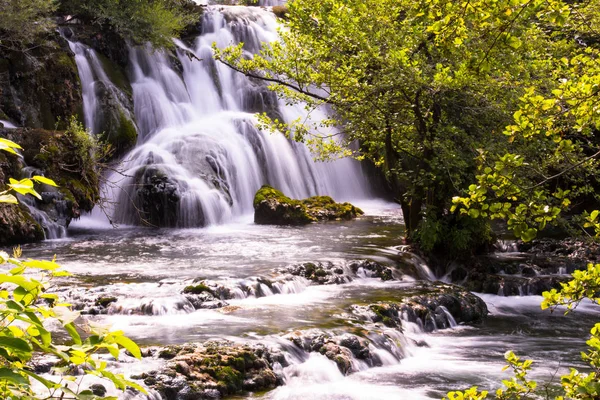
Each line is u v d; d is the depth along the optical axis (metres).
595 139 14.56
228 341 8.70
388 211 23.66
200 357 7.99
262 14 30.47
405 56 12.71
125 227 19.61
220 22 28.50
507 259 15.19
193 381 7.59
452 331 11.38
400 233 18.14
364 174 26.89
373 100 13.69
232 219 21.09
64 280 11.68
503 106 13.16
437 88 12.65
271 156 23.95
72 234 17.84
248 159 23.17
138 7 24.05
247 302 11.08
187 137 22.52
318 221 20.58
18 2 19.27
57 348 1.67
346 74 13.74
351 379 8.62
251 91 26.33
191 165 21.38
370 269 13.62
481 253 15.87
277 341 8.87
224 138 23.08
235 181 22.44
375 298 11.59
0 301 1.64
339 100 14.15
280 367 8.45
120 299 10.33
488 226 15.35
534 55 12.99
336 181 25.91
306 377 8.43
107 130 21.45
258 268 13.13
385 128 14.53
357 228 19.22
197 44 27.23
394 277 13.64
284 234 18.09
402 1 13.58
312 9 14.20
